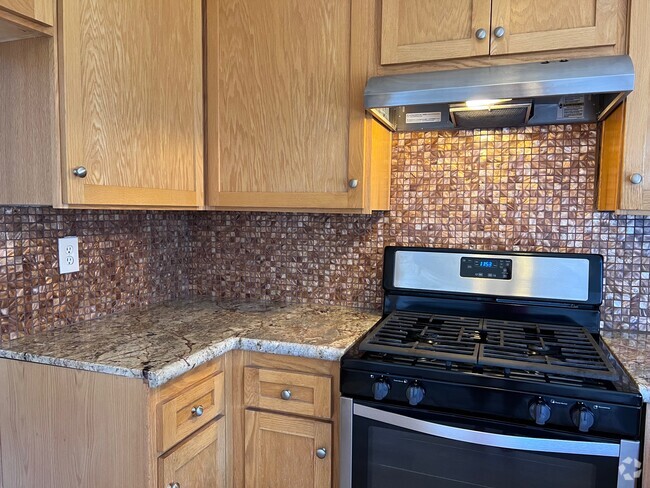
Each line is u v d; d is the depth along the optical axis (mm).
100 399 1165
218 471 1389
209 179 1642
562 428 1070
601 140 1505
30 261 1375
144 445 1127
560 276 1510
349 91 1462
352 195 1473
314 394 1331
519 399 1093
